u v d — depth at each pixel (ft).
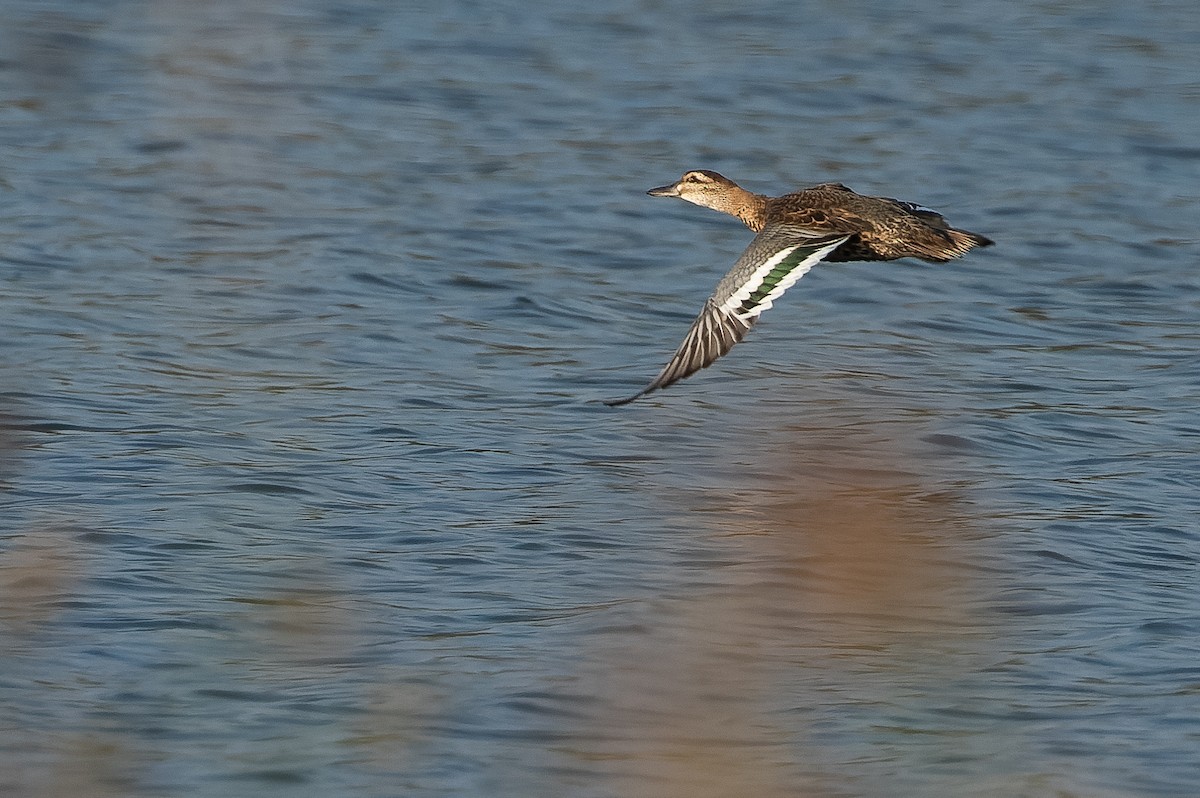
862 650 39.37
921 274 75.00
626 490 49.16
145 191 82.12
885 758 34.40
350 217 79.56
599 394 58.39
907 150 95.45
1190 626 40.98
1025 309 70.64
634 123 99.25
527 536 45.39
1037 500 49.57
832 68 113.91
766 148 94.94
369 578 42.60
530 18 125.49
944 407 57.88
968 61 116.88
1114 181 90.68
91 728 34.83
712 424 55.57
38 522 45.24
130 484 48.24
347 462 50.75
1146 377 62.44
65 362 59.11
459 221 79.71
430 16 124.47
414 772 33.40
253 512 46.57
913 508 48.37
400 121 97.60
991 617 41.27
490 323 66.23
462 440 53.21
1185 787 33.60
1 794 32.35
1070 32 126.82
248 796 32.53
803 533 45.98
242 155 89.25
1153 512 48.78
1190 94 109.50
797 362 62.80
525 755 34.22
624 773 33.58
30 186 81.71
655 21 126.21
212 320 64.75
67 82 101.91
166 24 118.01
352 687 36.88
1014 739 35.19
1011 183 89.61
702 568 43.62
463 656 38.37
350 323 65.10
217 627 39.50
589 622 40.22
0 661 37.40
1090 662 39.01
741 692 36.96
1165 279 75.25
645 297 70.64
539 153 92.27
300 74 106.52
